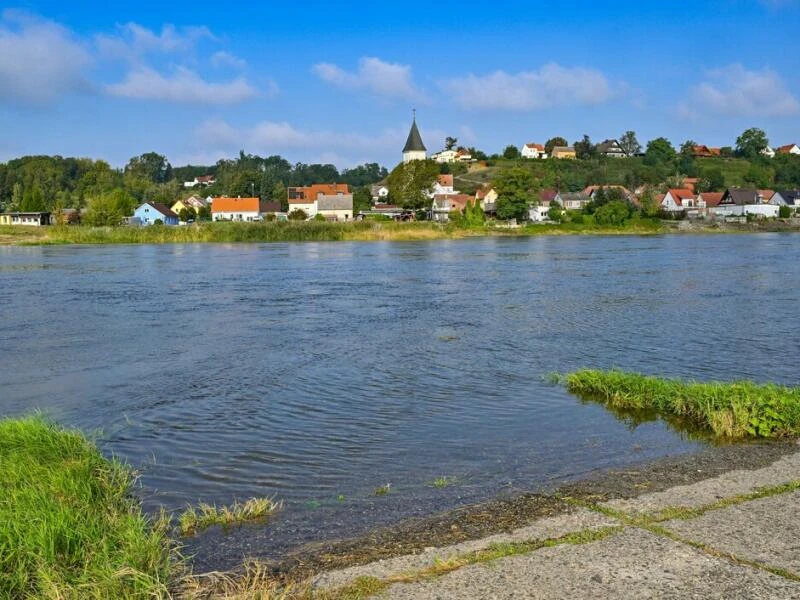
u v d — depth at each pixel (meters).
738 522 6.82
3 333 21.05
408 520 7.54
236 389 14.05
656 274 41.00
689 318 23.64
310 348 18.53
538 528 6.93
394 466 9.54
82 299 29.66
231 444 10.57
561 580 5.66
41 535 6.20
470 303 28.17
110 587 5.56
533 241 88.81
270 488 8.76
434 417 12.05
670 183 181.88
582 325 22.33
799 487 7.87
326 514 7.83
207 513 7.86
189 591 5.75
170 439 10.84
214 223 98.81
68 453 9.27
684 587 5.49
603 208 120.69
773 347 18.47
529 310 25.97
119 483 8.73
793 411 10.93
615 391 13.29
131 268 46.84
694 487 8.06
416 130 195.62
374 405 12.83
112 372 15.71
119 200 137.50
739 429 10.75
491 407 12.69
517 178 123.44
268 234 89.50
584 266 47.59
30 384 14.59
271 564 6.47
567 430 11.25
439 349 18.34
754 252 62.00
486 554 6.28
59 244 83.06
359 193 174.38
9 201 194.38
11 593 5.54
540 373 15.52
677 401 12.16
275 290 33.44
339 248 72.88
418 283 36.69
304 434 11.06
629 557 6.07
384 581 5.79
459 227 108.06
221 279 39.12
